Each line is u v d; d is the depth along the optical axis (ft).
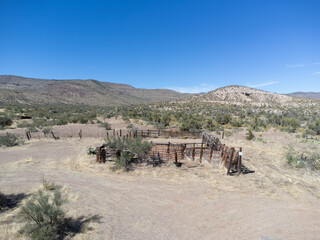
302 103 332.80
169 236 18.08
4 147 54.80
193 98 430.20
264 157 46.34
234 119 160.25
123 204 23.99
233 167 37.35
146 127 108.99
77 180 31.48
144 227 19.42
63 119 125.49
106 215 21.42
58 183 30.09
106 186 29.27
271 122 134.41
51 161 41.63
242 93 446.60
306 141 67.46
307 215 21.13
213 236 17.99
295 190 27.89
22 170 36.01
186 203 24.34
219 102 374.43
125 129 100.89
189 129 97.14
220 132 92.53
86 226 19.15
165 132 78.43
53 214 17.63
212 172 35.32
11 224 18.78
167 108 281.33
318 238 17.04
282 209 22.54
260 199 25.29
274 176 33.55
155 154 43.55
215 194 26.84
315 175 34.27
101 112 222.48
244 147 57.67
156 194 26.84
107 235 18.02
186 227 19.45
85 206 23.22
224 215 21.48
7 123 103.19
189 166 37.93
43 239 16.03
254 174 34.60
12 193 26.30
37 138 70.33
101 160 39.96
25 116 139.44
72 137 73.61
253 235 17.79
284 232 18.02
